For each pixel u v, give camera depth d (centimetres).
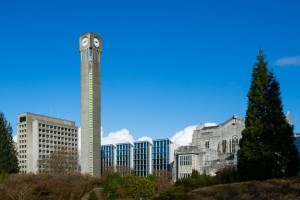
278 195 4109
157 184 9469
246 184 4803
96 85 13850
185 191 5653
